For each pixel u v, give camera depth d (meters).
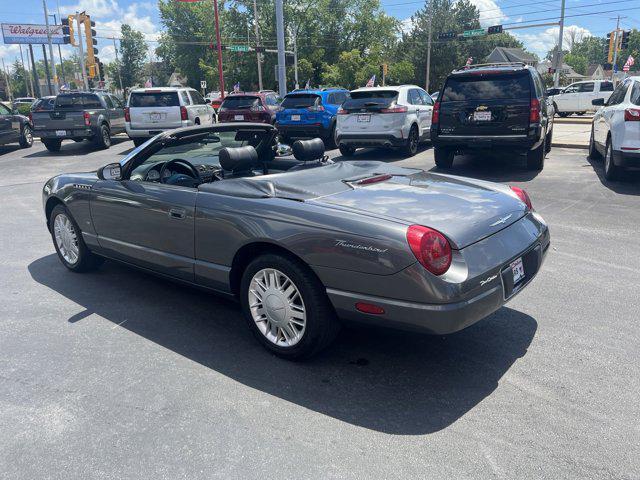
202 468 2.46
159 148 4.20
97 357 3.52
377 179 3.79
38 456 2.57
